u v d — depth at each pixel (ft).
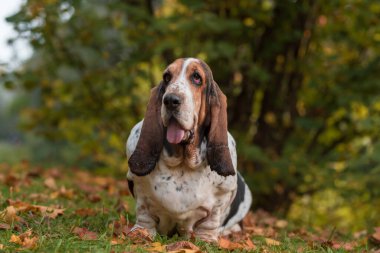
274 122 28.19
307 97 28.53
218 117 13.51
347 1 25.39
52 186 22.00
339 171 25.75
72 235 13.33
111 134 31.35
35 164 35.22
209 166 13.62
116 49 28.25
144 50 26.48
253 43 27.12
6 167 29.84
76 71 30.55
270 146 28.14
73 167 33.58
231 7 26.50
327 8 26.22
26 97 46.39
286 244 14.97
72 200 19.98
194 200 13.51
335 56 26.27
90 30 27.73
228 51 23.89
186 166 13.47
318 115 28.07
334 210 29.32
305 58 26.96
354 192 25.52
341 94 25.41
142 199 14.15
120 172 31.86
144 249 12.02
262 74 25.03
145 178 13.64
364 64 28.09
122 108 29.43
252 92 27.84
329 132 29.07
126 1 27.22
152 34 25.45
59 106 32.01
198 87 13.23
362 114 28.14
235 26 23.71
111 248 12.00
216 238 14.20
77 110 29.71
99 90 28.63
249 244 13.88
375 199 26.55
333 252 14.35
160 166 13.47
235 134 27.17
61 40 27.96
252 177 25.88
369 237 16.98
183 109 12.55
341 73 26.27
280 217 25.86
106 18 28.09
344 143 28.99
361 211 28.94
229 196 14.28
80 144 32.19
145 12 25.22
